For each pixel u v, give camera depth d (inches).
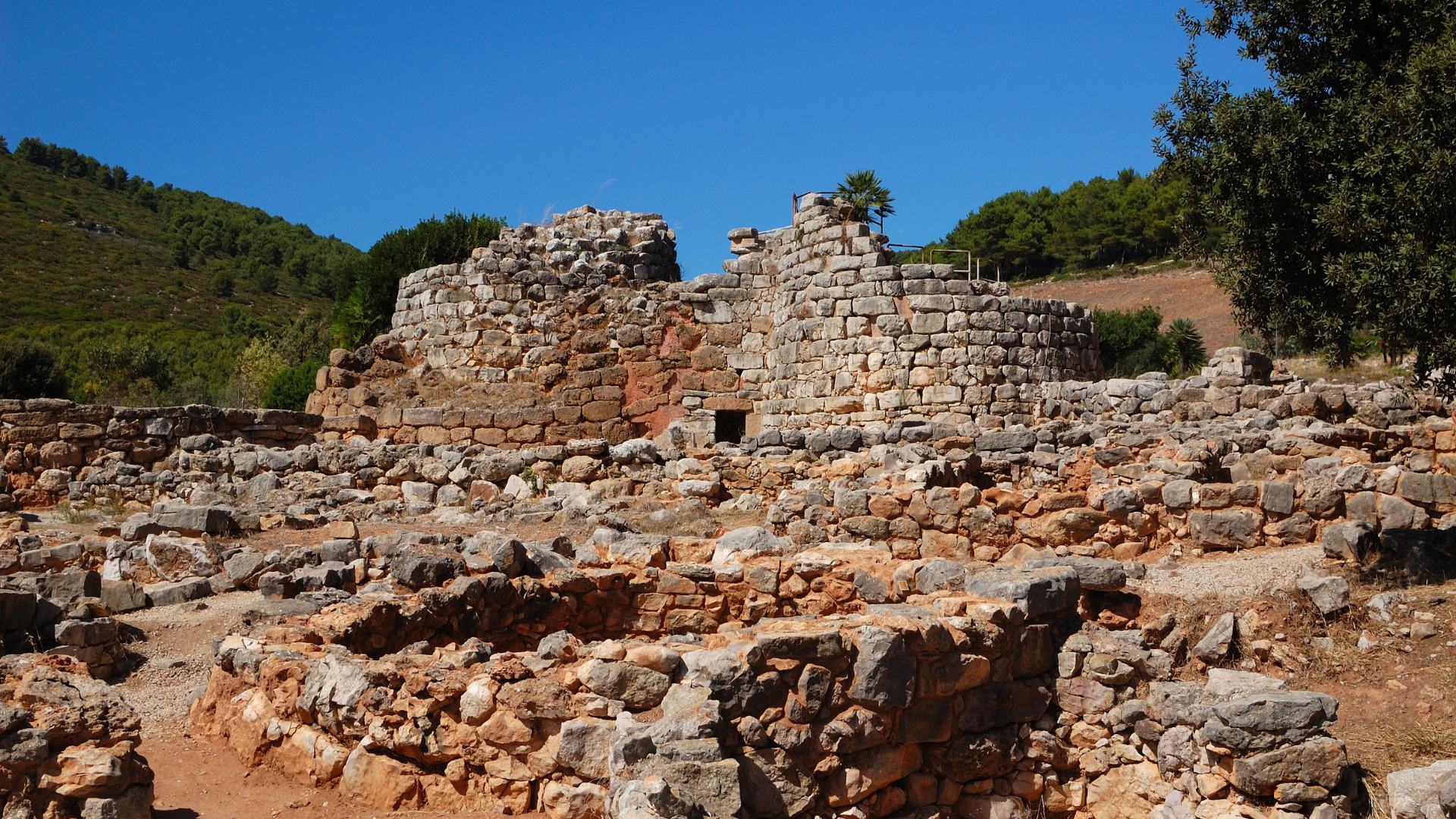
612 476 828.0
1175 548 609.3
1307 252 608.4
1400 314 545.0
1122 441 757.9
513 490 817.5
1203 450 671.1
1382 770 379.9
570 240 1233.4
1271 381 913.5
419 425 1090.7
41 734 284.8
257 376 2144.4
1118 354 2190.0
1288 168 599.8
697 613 499.5
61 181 5334.6
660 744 317.1
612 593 503.2
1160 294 3056.1
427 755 345.4
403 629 433.1
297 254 5221.5
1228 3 633.6
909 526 642.8
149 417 935.0
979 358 1020.5
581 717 340.5
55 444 901.2
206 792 343.0
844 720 362.3
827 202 1115.9
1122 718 409.4
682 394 1163.9
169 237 4987.7
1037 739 410.0
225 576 564.4
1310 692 374.3
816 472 797.2
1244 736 360.8
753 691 348.2
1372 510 591.8
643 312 1181.1
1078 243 3705.7
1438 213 537.0
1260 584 528.7
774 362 1144.2
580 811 323.0
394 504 792.9
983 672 396.5
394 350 1222.9
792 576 499.5
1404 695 438.3
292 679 370.3
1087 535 621.6
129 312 3715.6
